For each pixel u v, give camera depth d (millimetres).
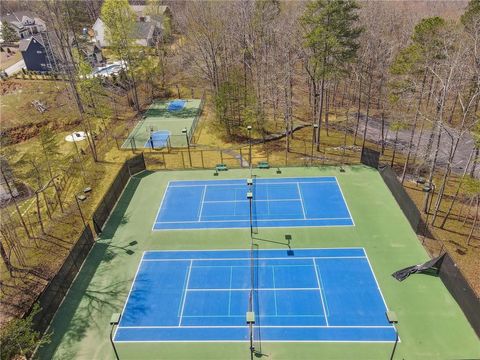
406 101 44250
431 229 31266
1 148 37562
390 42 55312
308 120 54531
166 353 22406
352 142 47594
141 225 33094
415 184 38188
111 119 55625
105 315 24906
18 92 61719
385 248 29516
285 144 46938
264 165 40906
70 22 73625
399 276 26844
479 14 39938
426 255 28672
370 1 70500
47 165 36531
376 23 56062
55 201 36625
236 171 40750
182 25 74688
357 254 29031
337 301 25219
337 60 42688
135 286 27062
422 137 47812
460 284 24266
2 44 93625
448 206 34719
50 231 32656
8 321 23641
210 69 56406
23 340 20656
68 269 26953
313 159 42844
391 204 34531
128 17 57469
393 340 22562
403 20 67375
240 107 49750
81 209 35312
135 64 60344
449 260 25453
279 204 35094
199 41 55469
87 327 24125
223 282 27094
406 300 25125
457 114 49250
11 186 38219
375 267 27797
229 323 24078
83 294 26516
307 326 23625
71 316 24875
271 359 21719
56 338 23422
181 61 67750
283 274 27500
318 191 36750
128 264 29016
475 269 26938
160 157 44188
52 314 24656
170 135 49406
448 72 33562
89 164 42812
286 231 31703
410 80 37875
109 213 34500
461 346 22078
